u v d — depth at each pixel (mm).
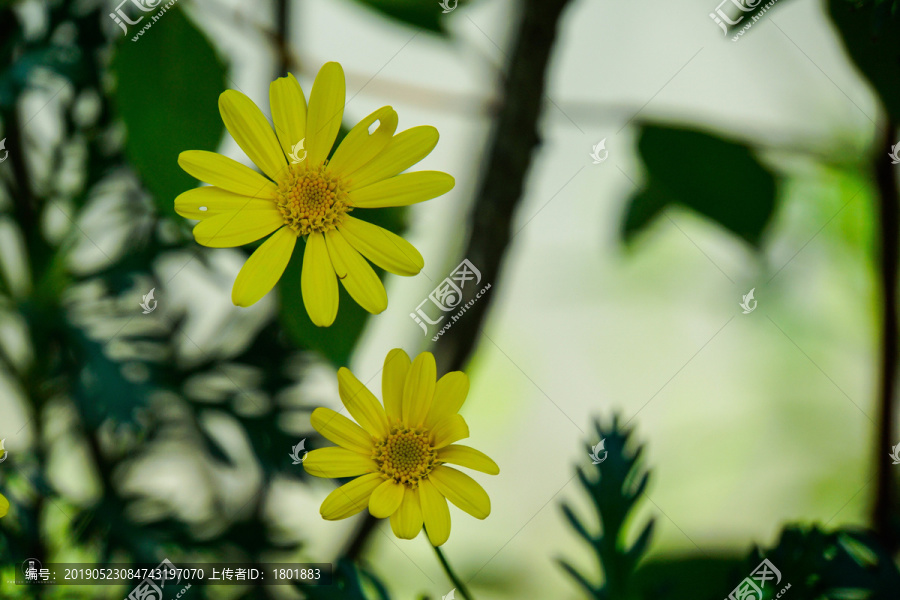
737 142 624
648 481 612
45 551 631
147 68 589
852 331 676
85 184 645
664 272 698
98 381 641
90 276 647
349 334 596
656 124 626
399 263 574
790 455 688
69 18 630
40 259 646
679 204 630
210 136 591
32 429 643
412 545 647
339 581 595
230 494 651
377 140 576
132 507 642
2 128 639
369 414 573
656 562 616
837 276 664
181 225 587
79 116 641
